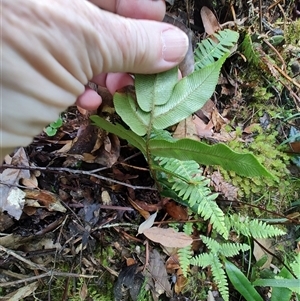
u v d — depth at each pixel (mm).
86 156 201
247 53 252
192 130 216
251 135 250
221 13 256
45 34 114
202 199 190
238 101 255
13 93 118
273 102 262
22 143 130
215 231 219
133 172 210
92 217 198
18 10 109
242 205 231
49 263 190
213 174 224
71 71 125
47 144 203
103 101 201
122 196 206
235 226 218
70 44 119
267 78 260
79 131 203
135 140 172
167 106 157
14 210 182
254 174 151
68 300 191
